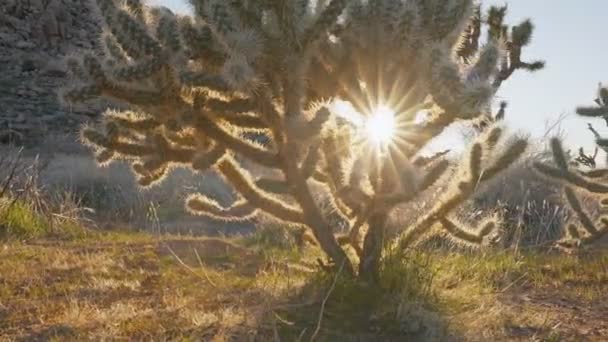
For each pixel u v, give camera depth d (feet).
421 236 16.63
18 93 75.00
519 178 32.76
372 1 14.71
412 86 14.80
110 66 14.93
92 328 13.32
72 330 13.17
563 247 24.40
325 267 15.65
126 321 13.66
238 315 13.80
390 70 14.93
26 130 65.21
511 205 31.76
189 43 14.01
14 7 91.76
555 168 23.75
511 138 15.81
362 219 15.48
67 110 71.41
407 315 13.74
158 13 15.35
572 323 14.78
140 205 39.22
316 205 15.55
